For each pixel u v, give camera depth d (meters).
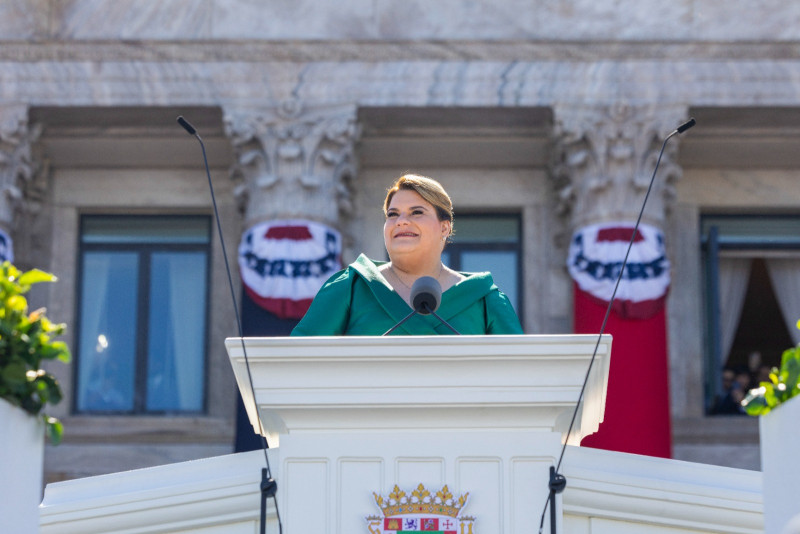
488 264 46.94
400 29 43.31
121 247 47.25
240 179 43.72
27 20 43.28
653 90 42.72
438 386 10.38
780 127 44.97
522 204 46.81
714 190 47.12
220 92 42.94
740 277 47.31
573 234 42.62
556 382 10.38
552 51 43.00
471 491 10.35
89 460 44.41
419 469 10.40
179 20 43.34
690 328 46.16
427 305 12.23
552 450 10.41
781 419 10.17
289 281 40.84
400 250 13.91
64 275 46.50
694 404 45.50
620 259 41.06
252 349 10.44
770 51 43.00
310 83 43.00
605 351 10.35
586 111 42.53
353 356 10.38
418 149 45.97
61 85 43.22
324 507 10.38
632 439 39.72
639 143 42.28
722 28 43.03
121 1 43.47
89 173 47.09
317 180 41.91
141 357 46.47
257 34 43.22
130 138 45.69
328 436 10.49
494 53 43.19
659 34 43.09
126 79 43.19
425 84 43.16
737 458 44.41
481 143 45.88
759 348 46.78
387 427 10.48
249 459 11.62
